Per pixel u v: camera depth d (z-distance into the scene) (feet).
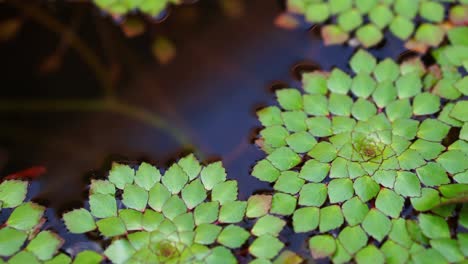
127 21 2.73
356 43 2.62
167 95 2.66
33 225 2.40
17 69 2.70
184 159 2.47
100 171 2.50
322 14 2.67
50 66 2.71
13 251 2.36
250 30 2.71
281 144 2.47
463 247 2.32
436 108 2.48
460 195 2.35
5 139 2.60
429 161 2.42
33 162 2.55
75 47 2.73
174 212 2.39
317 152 2.45
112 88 2.68
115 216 2.39
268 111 2.53
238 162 2.49
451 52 2.57
